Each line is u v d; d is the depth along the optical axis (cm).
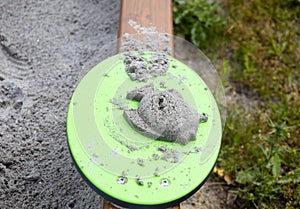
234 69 146
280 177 117
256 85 143
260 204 114
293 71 148
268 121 134
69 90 114
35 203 95
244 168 122
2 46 120
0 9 128
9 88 110
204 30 150
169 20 108
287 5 166
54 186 98
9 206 93
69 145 77
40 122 106
